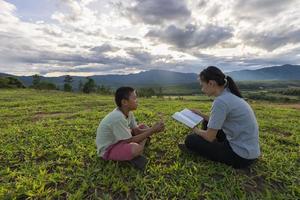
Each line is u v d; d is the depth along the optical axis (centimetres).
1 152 571
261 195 397
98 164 484
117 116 457
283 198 392
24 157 545
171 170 468
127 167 471
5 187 412
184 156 526
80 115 1029
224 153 452
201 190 412
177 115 494
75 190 407
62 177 444
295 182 448
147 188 409
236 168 467
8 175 455
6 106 1434
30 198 386
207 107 1318
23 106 1452
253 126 430
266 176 455
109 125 460
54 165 501
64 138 666
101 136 473
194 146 488
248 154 428
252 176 450
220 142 464
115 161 490
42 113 1180
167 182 431
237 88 443
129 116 518
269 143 652
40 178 438
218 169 464
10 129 788
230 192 404
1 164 516
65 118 997
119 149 460
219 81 429
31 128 780
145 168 466
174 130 718
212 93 443
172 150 559
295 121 969
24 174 463
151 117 939
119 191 404
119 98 466
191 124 465
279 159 532
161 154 548
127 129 463
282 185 438
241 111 422
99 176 442
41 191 402
